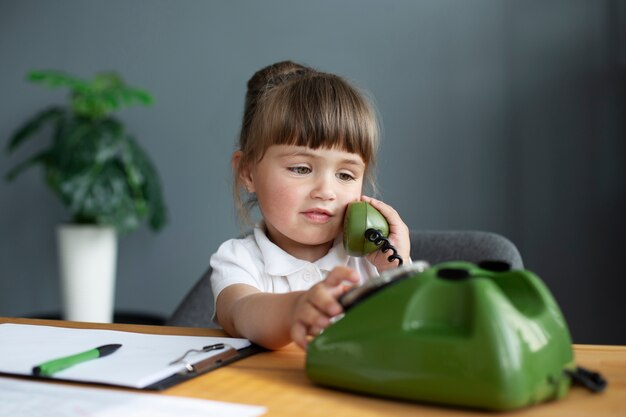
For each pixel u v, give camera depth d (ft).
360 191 3.43
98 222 10.26
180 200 10.81
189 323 4.34
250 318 2.60
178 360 2.24
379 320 1.95
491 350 1.76
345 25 9.98
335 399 1.93
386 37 9.77
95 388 2.00
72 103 10.32
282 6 10.29
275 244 3.69
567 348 2.04
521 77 9.17
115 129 10.08
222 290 3.25
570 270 9.00
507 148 9.23
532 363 1.80
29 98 11.30
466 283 1.88
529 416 1.77
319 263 3.56
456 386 1.80
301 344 2.29
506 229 9.25
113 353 2.36
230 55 10.56
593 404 1.86
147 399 1.89
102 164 10.07
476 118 9.36
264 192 3.38
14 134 11.32
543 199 9.09
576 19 8.94
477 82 9.36
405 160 9.64
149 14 10.85
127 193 10.14
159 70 10.84
